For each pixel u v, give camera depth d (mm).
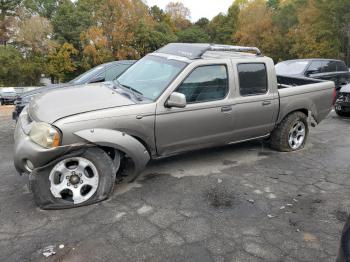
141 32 59625
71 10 60625
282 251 3410
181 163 5578
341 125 8812
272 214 4090
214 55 5414
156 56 5523
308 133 7258
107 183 4223
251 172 5332
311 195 4621
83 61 57188
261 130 5844
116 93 4781
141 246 3408
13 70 51031
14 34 53875
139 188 4660
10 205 4148
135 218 3904
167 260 3219
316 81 7062
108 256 3250
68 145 3959
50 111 4176
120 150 4371
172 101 4559
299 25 44594
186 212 4066
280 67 12172
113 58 57656
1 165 5461
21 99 7277
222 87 5230
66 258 3211
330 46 38031
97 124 4141
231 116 5312
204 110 5012
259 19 54562
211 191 4625
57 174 4059
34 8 61750
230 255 3320
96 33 55188
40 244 3408
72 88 5012
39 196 3979
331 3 36188
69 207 4078
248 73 5500
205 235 3619
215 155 6004
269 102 5742
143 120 4488
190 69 4895
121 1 57906
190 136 5008
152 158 4859
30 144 3916
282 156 6113
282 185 4902
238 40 60875
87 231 3635
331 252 3420
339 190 4797
